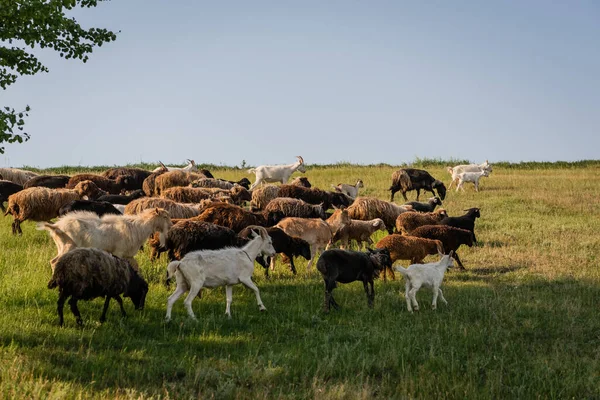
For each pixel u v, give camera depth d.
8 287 11.88
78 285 10.09
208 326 10.70
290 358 9.33
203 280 11.00
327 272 11.93
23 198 17.36
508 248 18.81
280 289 13.64
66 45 13.90
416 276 12.09
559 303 12.64
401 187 27.58
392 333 10.71
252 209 18.11
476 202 27.66
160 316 11.26
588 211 25.66
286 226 15.61
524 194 29.86
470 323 11.42
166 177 24.06
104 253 10.42
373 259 12.63
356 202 19.62
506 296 13.29
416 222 18.12
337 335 10.60
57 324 10.35
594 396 8.34
